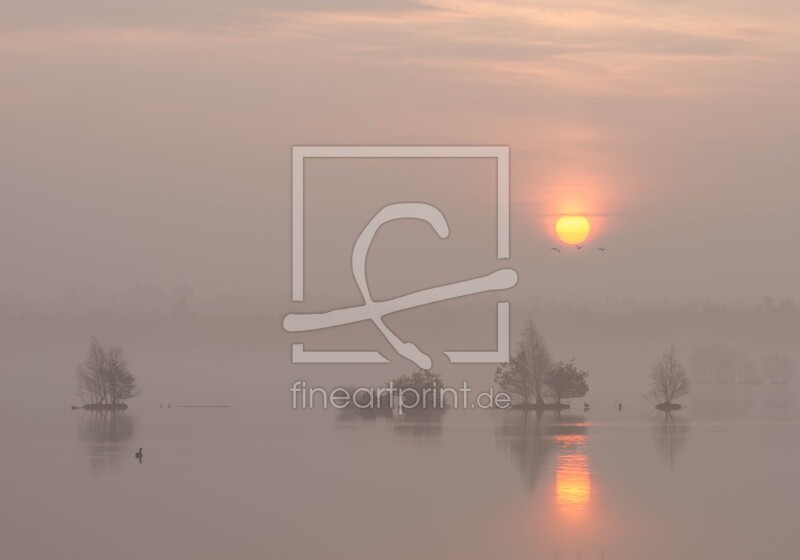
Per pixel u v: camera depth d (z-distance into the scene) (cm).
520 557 6506
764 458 10050
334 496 8275
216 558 6550
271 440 11481
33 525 7394
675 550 6631
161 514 7706
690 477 8962
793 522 7325
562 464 9681
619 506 7856
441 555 6569
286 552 6675
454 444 11031
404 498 8200
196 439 11644
